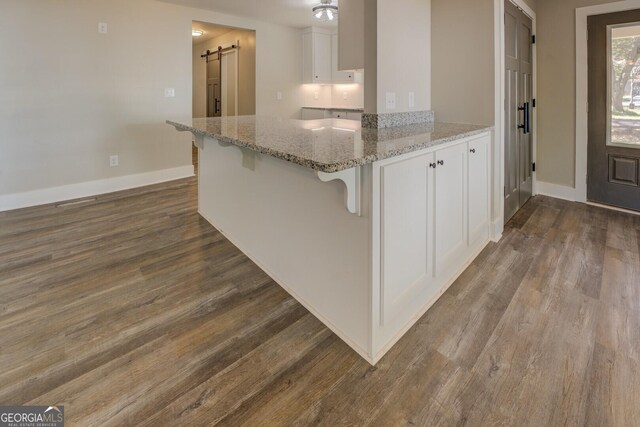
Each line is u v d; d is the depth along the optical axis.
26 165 3.76
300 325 1.83
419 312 1.89
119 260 2.55
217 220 3.12
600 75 3.51
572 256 2.55
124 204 3.88
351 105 6.40
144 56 4.44
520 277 2.27
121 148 4.42
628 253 2.58
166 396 1.38
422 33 2.82
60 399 1.36
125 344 1.68
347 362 1.57
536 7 3.79
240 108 6.34
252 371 1.52
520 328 1.77
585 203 3.78
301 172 1.87
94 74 4.09
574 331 1.74
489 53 2.64
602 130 3.57
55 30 3.77
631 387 1.39
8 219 3.38
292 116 6.34
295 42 6.18
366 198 1.48
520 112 3.45
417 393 1.39
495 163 2.75
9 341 1.69
